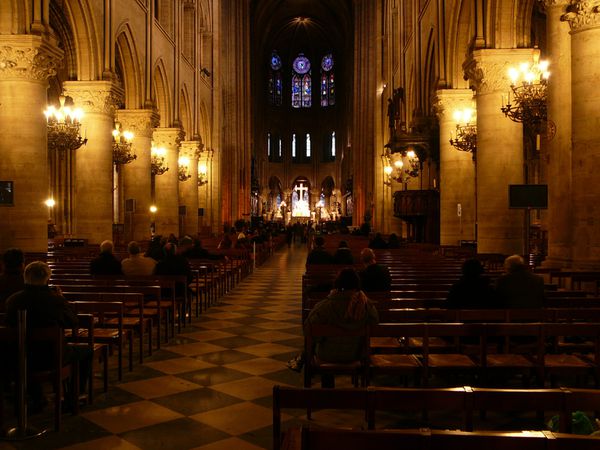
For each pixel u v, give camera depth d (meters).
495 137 15.84
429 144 23.69
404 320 6.36
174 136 29.70
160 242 14.55
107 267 10.34
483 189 16.06
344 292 5.88
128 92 24.73
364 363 5.85
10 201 12.45
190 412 6.09
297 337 10.04
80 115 17.42
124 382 7.20
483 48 16.00
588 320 7.07
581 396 3.28
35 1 15.10
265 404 6.36
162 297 10.57
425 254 16.47
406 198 23.97
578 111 10.01
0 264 12.20
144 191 24.95
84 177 19.92
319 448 2.62
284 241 48.81
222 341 9.70
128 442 5.27
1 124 14.87
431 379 7.29
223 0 49.19
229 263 19.16
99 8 20.14
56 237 27.59
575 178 10.09
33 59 14.87
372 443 2.61
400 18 31.55
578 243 10.05
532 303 6.97
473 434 2.59
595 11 9.75
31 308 5.73
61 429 5.59
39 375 5.53
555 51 11.10
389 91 36.38
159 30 28.12
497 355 6.20
